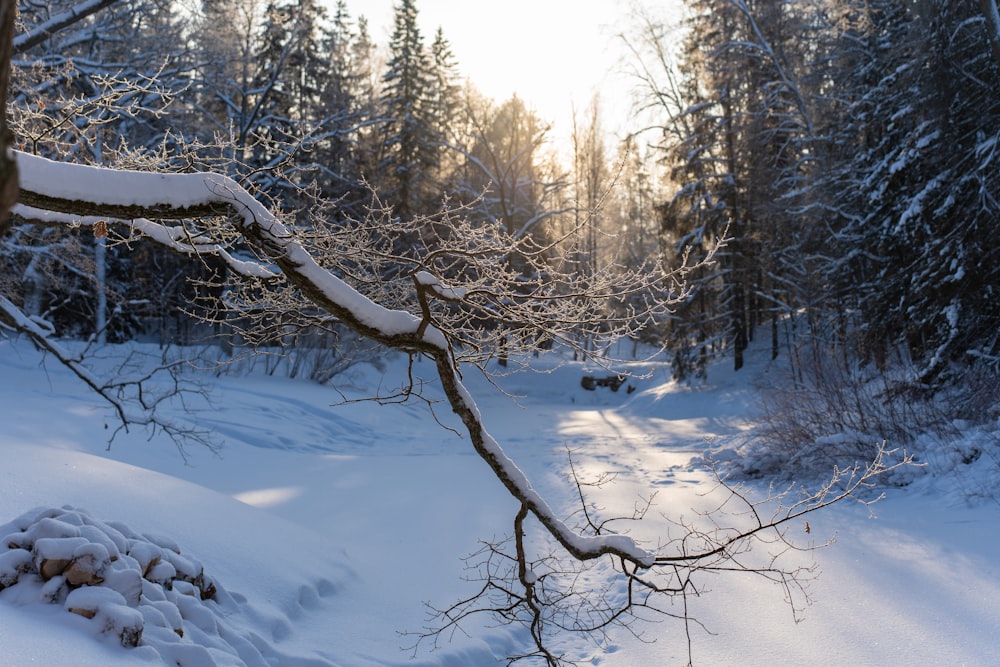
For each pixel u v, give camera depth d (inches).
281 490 465.7
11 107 205.3
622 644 253.4
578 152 1689.2
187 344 1039.6
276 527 307.6
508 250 158.9
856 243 932.6
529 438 887.7
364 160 1246.9
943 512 378.9
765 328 1386.6
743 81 1243.8
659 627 264.5
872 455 472.4
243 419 717.9
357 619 257.9
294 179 178.4
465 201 1369.3
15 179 55.8
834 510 407.8
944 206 662.5
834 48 1160.8
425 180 1424.7
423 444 818.2
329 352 996.6
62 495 253.3
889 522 372.5
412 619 267.3
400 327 146.1
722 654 237.1
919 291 661.3
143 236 174.2
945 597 266.2
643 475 564.4
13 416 492.1
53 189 123.4
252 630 219.8
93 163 209.2
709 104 1285.7
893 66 952.9
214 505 302.7
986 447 434.0
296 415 799.7
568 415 1170.0
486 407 1208.8
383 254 150.9
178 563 222.4
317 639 236.1
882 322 753.0
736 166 1261.1
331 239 153.9
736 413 1017.5
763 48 1201.4
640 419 1087.6
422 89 1520.7
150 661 172.4
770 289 1288.1
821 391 588.4
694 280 1198.3
